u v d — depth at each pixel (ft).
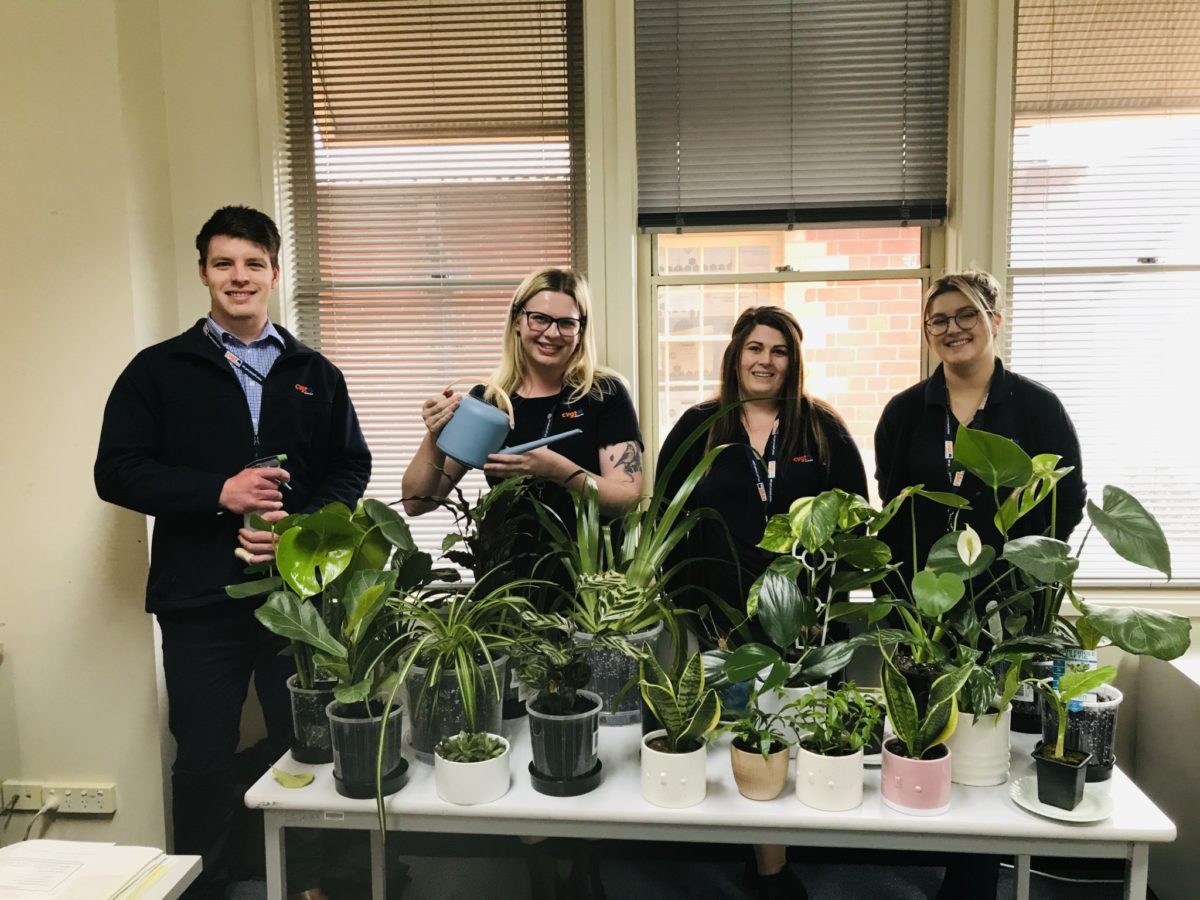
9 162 7.47
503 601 4.97
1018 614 5.15
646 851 7.93
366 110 8.50
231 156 8.21
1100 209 7.92
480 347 8.64
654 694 4.39
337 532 4.72
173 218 8.25
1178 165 7.83
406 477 6.58
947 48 8.01
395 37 8.38
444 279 8.60
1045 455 4.76
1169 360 7.95
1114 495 4.67
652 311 8.58
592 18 8.00
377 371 8.73
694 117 8.21
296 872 7.16
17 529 7.72
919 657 4.79
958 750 4.61
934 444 6.60
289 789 4.63
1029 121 7.91
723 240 8.48
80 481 7.63
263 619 4.48
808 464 6.50
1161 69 7.79
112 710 7.79
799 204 8.26
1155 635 4.27
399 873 7.38
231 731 6.81
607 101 8.09
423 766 4.91
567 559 5.75
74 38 7.34
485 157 8.48
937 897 6.69
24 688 7.85
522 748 5.11
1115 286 7.95
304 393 6.86
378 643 4.69
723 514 6.56
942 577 4.49
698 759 4.40
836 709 4.43
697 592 6.70
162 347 6.61
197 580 6.52
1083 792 4.28
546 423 6.77
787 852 7.86
